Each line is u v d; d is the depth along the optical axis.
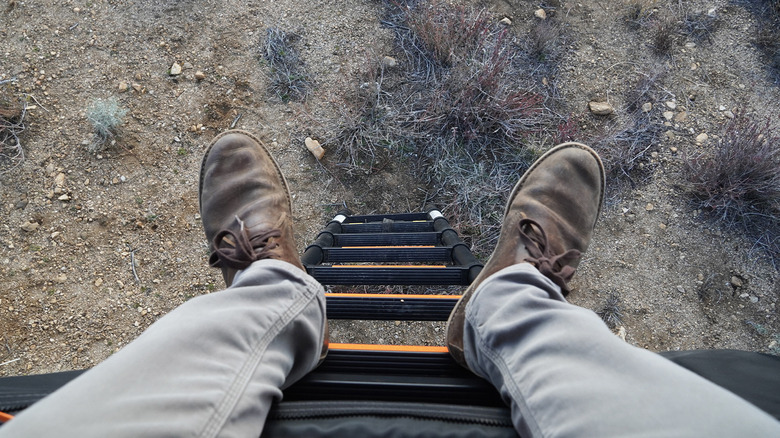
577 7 2.88
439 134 2.54
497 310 0.98
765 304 2.29
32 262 2.20
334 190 2.46
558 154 1.64
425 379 1.09
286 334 0.94
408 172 2.51
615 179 2.52
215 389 0.75
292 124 2.54
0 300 2.13
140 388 0.70
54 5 2.62
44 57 2.52
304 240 2.38
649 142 2.58
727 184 2.40
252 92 2.57
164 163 2.41
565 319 0.87
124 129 2.43
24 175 2.32
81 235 2.26
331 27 2.73
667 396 0.69
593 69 2.73
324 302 1.09
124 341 2.14
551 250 1.32
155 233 2.30
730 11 2.88
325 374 1.12
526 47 2.76
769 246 2.38
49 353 2.09
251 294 0.95
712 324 2.26
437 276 1.65
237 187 1.57
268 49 2.62
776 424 0.62
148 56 2.57
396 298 1.51
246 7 2.72
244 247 1.15
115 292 2.20
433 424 0.82
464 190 2.45
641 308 2.29
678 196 2.48
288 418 0.83
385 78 2.66
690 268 2.35
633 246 2.40
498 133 2.56
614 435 0.67
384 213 2.45
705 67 2.75
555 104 2.66
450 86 2.59
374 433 0.80
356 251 1.89
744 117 2.56
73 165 2.35
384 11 2.80
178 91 2.53
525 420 0.79
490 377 0.96
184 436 0.67
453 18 2.72
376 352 1.21
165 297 2.22
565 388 0.75
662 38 2.74
